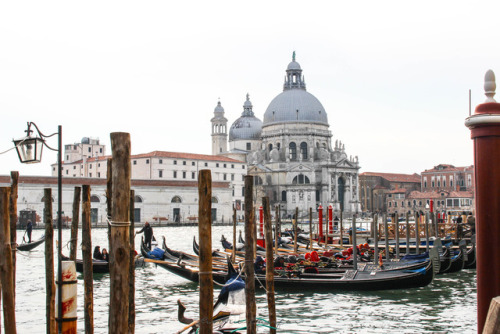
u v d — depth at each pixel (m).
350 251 36.91
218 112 186.00
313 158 165.88
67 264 13.11
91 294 15.35
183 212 121.44
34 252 49.78
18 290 29.27
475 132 6.31
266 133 173.25
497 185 6.14
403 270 28.48
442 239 48.12
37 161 14.55
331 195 164.75
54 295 15.58
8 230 12.75
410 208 186.75
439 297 27.42
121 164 9.74
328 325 21.61
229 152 177.50
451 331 20.72
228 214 130.88
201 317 11.39
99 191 107.44
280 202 161.75
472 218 49.84
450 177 192.62
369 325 21.59
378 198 193.88
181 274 30.58
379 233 52.06
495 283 6.12
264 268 28.56
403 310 24.27
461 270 38.06
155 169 134.88
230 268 22.62
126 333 9.89
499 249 6.12
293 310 24.09
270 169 165.25
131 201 16.69
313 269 29.95
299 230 63.62
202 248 11.40
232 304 18.58
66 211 102.94
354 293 27.66
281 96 175.12
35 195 100.25
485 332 4.07
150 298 27.41
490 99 6.29
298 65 181.38
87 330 15.16
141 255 36.25
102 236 79.56
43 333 20.11
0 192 12.65
